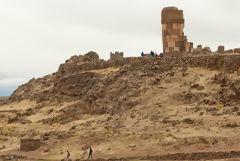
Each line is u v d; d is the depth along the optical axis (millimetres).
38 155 66125
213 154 49562
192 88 71938
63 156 63031
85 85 91625
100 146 63031
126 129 66500
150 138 60594
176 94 71500
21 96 111312
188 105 67688
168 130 60969
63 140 69750
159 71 81312
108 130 68188
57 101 93938
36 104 100000
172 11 86000
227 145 51938
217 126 57812
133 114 70750
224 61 74188
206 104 66000
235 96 64438
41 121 85062
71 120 80750
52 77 110812
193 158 50500
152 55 91875
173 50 85812
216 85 70000
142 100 73688
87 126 73500
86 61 105750
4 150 72188
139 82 78688
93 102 82000
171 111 67500
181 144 55469
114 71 89188
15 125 85750
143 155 55281
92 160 57688
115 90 80688
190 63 80188
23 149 69750
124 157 55875
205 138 54438
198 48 93125
